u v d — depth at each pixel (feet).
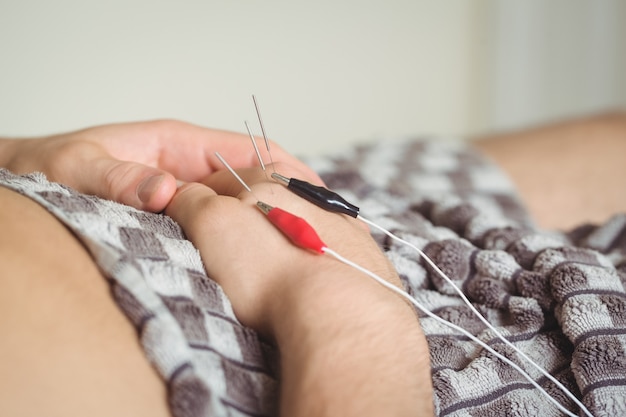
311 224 1.31
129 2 2.73
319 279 1.21
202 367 1.14
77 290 1.12
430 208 1.84
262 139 1.63
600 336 1.33
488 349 1.31
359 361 1.13
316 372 1.13
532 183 2.59
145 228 1.29
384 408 1.10
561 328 1.40
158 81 2.86
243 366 1.20
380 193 2.04
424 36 3.36
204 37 2.89
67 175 1.55
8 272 1.09
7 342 1.04
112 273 1.16
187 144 1.64
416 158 2.65
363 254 1.28
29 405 1.03
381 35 3.27
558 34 3.61
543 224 2.41
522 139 2.92
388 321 1.18
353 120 3.33
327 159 2.58
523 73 3.62
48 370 1.05
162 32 2.81
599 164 2.69
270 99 3.10
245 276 1.25
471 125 3.62
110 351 1.09
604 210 2.47
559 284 1.41
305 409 1.11
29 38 2.64
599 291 1.39
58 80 2.72
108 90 2.79
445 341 1.39
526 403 1.29
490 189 2.49
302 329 1.17
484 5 3.43
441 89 3.49
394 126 3.44
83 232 1.19
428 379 1.17
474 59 3.51
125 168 1.47
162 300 1.17
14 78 2.66
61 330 1.08
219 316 1.22
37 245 1.14
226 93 3.00
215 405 1.10
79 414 1.05
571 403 1.31
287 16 3.03
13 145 1.68
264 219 1.29
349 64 3.24
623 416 1.27
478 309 1.47
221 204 1.32
